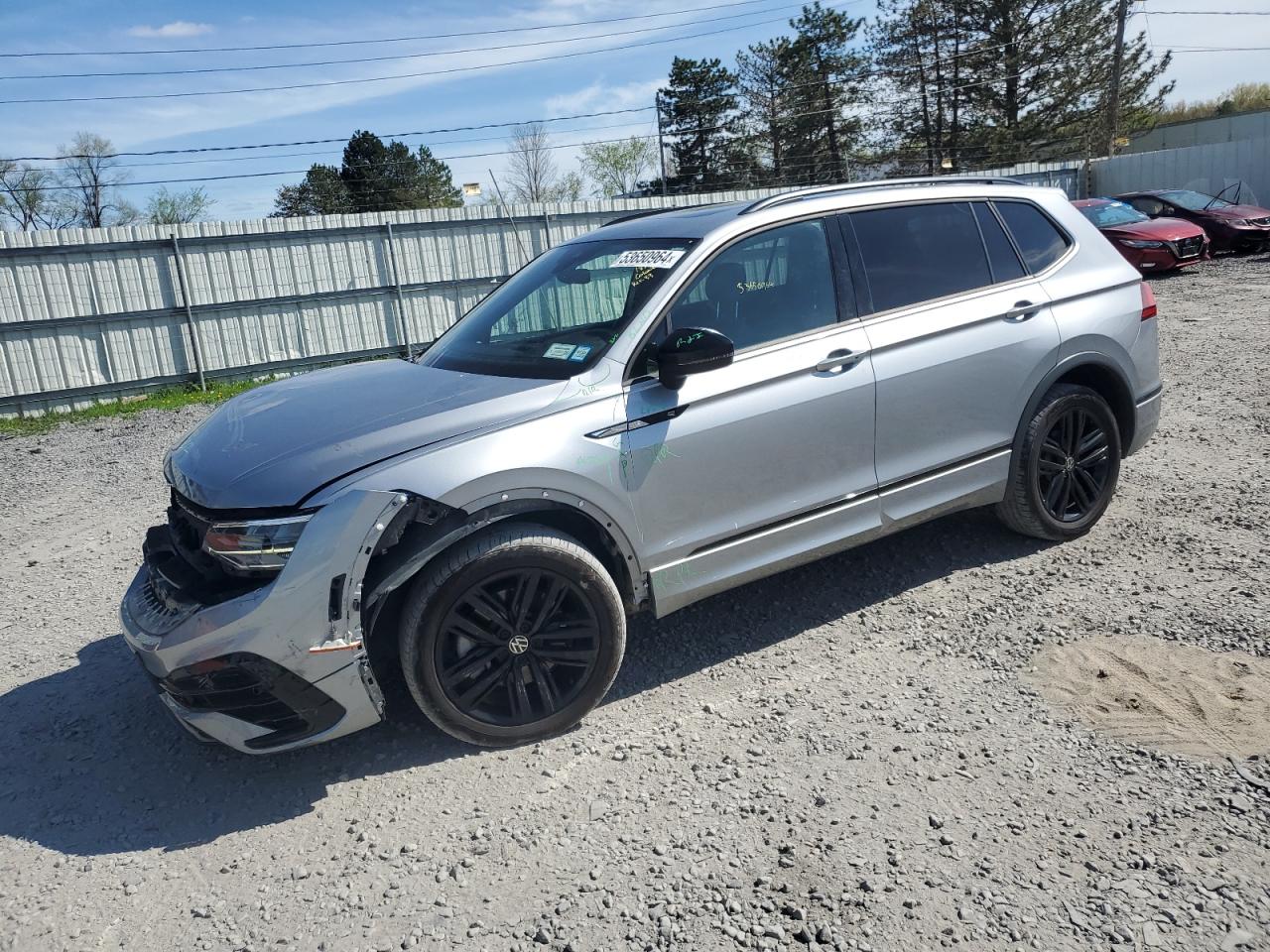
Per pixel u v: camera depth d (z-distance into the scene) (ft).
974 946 7.74
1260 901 8.00
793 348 12.77
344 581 10.00
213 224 47.62
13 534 23.03
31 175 142.10
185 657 9.89
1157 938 7.68
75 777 11.50
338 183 188.24
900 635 13.39
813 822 9.46
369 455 10.41
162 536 12.04
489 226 54.90
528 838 9.60
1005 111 143.43
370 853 9.61
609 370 11.67
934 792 9.78
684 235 13.10
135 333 46.50
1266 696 11.04
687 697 12.18
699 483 12.07
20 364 43.88
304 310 50.57
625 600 12.03
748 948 7.89
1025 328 14.74
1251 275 52.42
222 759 11.70
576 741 11.35
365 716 10.58
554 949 8.06
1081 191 87.81
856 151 160.76
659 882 8.79
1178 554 15.34
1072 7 134.92
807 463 12.87
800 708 11.67
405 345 53.57
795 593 15.02
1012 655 12.55
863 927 8.02
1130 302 16.12
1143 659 12.09
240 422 11.99
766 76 157.69
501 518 10.74
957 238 14.76
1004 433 14.71
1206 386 27.53
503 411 11.07
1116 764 10.05
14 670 14.62
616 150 166.20
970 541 16.48
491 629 10.91
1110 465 16.19
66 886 9.46
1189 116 207.72
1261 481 18.69
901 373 13.51
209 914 8.90
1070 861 8.66
